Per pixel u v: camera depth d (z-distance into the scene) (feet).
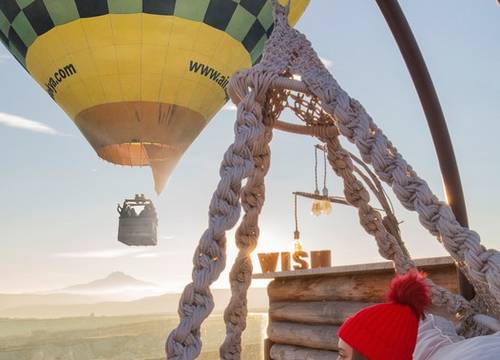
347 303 21.58
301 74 12.01
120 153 69.62
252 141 11.49
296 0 62.13
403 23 16.47
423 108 16.53
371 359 6.80
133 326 414.41
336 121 11.35
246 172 11.19
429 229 10.30
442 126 16.39
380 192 13.30
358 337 6.88
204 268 10.53
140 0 62.08
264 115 13.32
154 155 69.36
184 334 10.12
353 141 11.16
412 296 7.07
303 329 23.16
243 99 11.93
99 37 63.72
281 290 25.09
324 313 22.27
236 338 13.26
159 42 63.72
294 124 14.02
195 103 67.77
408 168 10.78
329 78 12.03
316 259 24.39
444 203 10.30
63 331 518.78
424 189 10.41
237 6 63.67
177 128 68.39
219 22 64.03
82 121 68.95
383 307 7.09
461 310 10.78
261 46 67.36
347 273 21.72
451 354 7.25
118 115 67.05
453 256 10.12
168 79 65.46
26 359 324.39
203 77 66.49
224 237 10.80
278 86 11.99
